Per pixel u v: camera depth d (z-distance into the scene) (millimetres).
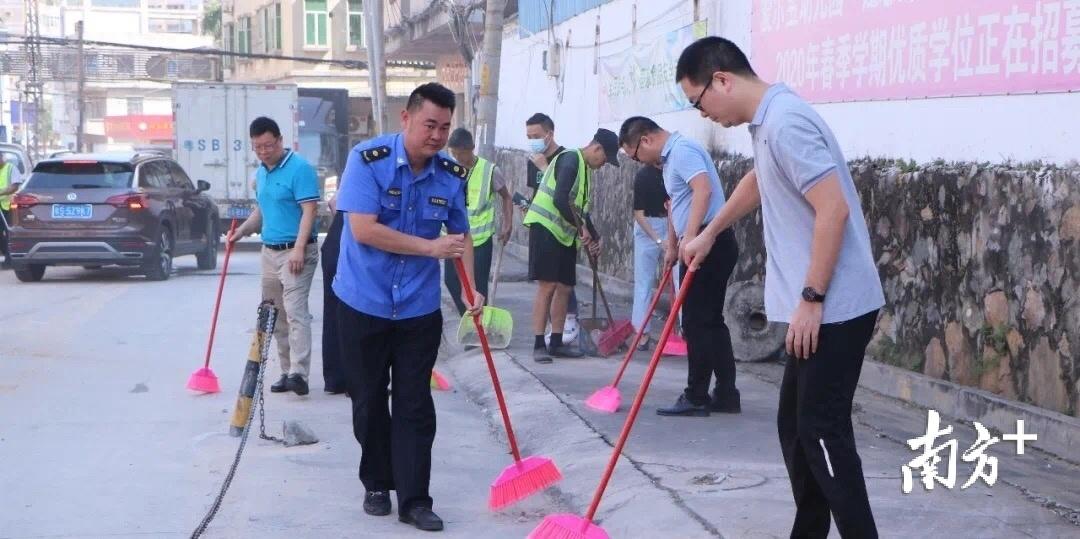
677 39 12539
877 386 8055
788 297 4273
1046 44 6641
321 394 8664
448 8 23656
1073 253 6348
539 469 5746
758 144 4332
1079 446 6113
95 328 12109
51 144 83312
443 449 7098
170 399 8516
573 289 9812
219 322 12617
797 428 4355
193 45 104250
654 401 7906
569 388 8367
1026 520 5195
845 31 8844
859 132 8734
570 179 9305
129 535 5395
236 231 8922
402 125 5465
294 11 49188
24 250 16312
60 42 50656
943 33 7617
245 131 23844
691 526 5199
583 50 16734
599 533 4773
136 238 16422
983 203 7113
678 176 7129
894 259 8125
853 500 4215
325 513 5730
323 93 26547
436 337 5512
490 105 14516
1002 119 7051
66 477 6387
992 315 7043
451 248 5328
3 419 7832
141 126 75125
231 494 6047
